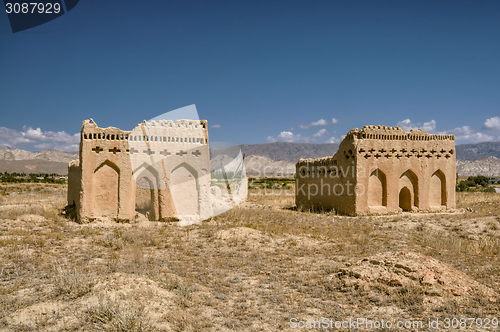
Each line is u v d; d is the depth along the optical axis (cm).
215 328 662
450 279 854
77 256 1150
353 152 2197
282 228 1705
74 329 628
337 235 1545
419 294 802
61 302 741
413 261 928
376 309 756
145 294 770
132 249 1232
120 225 1705
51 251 1198
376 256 1020
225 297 824
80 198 1722
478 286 849
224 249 1291
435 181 2489
